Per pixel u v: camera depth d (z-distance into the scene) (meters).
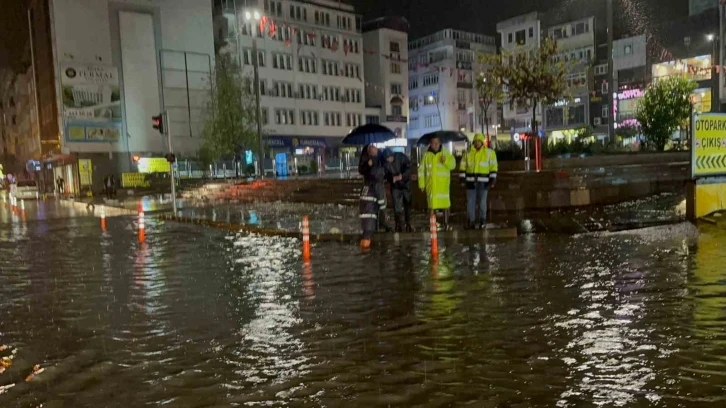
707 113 13.58
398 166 13.47
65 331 7.05
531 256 10.52
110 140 54.50
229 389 4.99
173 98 57.56
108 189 44.28
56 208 35.22
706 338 5.75
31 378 5.48
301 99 65.50
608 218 15.10
